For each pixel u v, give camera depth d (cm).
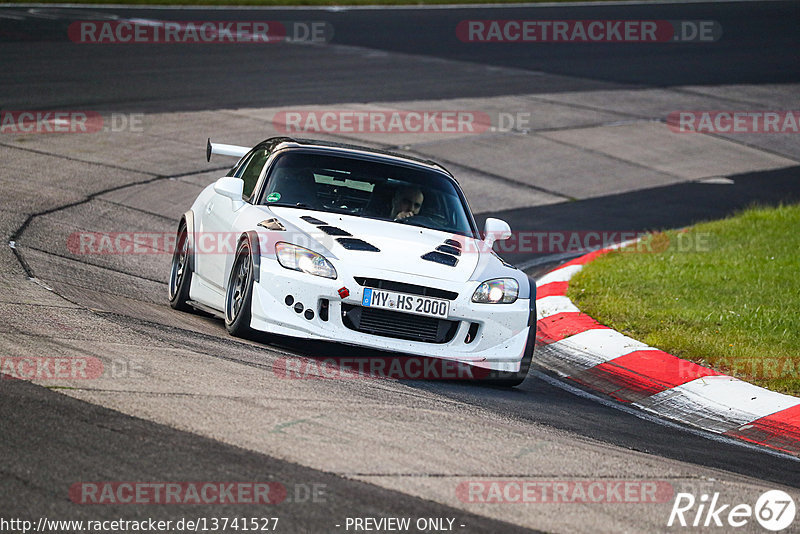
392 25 11681
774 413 2511
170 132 5841
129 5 11375
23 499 1295
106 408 1666
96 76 7150
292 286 2350
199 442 1561
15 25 8969
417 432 1777
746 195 6266
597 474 1698
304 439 1638
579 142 7100
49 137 5350
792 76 10538
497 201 5456
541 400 2427
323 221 2570
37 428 1538
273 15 11688
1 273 2733
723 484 1764
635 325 3253
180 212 4416
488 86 8612
